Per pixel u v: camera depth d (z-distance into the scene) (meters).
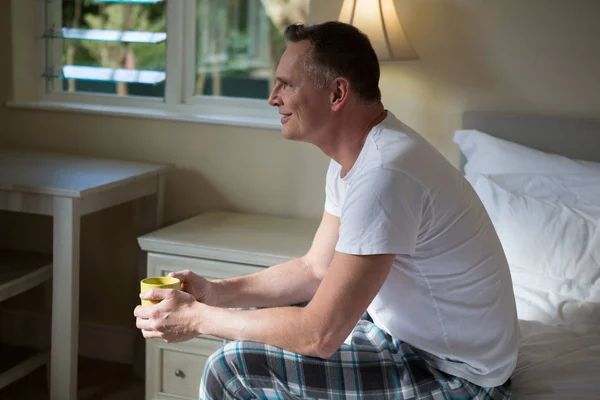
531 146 2.73
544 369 1.85
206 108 3.18
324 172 2.97
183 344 2.62
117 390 3.03
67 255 2.56
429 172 1.64
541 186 2.52
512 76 2.75
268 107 3.11
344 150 1.77
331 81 1.70
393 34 2.67
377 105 1.75
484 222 1.76
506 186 2.53
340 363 1.71
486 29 2.75
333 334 1.61
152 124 3.13
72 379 2.66
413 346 1.74
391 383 1.70
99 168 2.90
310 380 1.70
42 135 3.26
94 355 3.31
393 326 1.74
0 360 3.21
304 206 3.02
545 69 2.72
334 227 2.01
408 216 1.59
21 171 2.77
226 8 3.14
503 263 1.78
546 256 2.34
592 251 2.31
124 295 3.25
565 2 2.67
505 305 1.75
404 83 2.85
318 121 1.73
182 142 3.11
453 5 2.76
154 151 3.14
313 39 1.71
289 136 1.78
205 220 2.93
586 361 1.85
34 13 3.30
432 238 1.66
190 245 2.59
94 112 3.16
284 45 3.10
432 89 2.82
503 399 1.76
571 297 2.23
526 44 2.72
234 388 1.72
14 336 3.38
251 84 3.16
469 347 1.71
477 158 2.70
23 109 3.26
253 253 2.53
